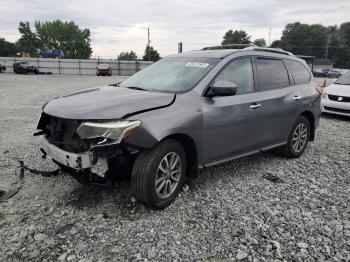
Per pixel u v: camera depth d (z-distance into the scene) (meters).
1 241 3.47
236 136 4.92
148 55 82.62
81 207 4.16
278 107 5.57
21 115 10.27
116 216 3.98
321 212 4.25
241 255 3.37
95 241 3.51
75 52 115.69
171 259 3.28
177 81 4.73
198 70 4.80
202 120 4.38
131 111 3.83
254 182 5.12
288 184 5.10
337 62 105.88
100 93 4.46
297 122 6.14
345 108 10.58
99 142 3.69
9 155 6.04
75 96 4.39
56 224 3.79
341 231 3.83
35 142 6.94
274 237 3.68
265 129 5.41
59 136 4.08
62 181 4.88
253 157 6.32
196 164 4.50
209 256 3.34
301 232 3.79
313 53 108.88
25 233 3.61
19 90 19.16
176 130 4.07
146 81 5.03
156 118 3.93
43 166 5.50
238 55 5.15
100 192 4.54
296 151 6.29
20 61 51.19
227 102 4.74
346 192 4.88
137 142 3.76
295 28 112.44
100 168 3.76
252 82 5.27
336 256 3.38
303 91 6.21
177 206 4.27
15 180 4.91
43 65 56.38
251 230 3.80
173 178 4.24
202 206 4.30
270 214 4.16
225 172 5.49
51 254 3.29
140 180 3.91
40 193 4.51
